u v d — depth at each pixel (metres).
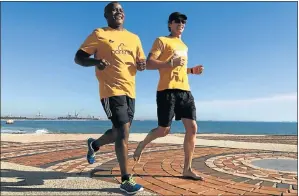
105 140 4.63
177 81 4.19
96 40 3.80
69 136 14.62
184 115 4.25
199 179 4.18
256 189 3.72
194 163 5.64
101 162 5.76
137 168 5.04
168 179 4.23
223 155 6.90
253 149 8.36
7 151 7.78
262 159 6.24
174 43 4.26
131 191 3.52
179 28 4.36
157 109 4.32
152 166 5.23
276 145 9.77
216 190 3.67
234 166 5.32
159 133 4.36
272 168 5.15
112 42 3.80
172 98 4.17
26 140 11.64
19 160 6.17
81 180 4.20
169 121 4.25
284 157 6.57
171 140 11.36
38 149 8.26
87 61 3.69
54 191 3.65
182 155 6.71
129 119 3.85
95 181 4.14
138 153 4.64
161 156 6.53
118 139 3.74
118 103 3.73
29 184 3.97
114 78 3.77
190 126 4.24
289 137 15.76
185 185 3.90
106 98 3.75
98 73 3.86
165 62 3.97
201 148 8.52
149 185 3.90
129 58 3.88
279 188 3.77
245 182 4.07
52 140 11.73
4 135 15.12
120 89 3.77
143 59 4.05
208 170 4.93
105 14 4.05
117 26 3.99
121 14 4.00
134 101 3.94
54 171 4.89
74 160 6.14
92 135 15.66
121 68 3.79
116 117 3.72
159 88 4.25
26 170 4.98
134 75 3.95
